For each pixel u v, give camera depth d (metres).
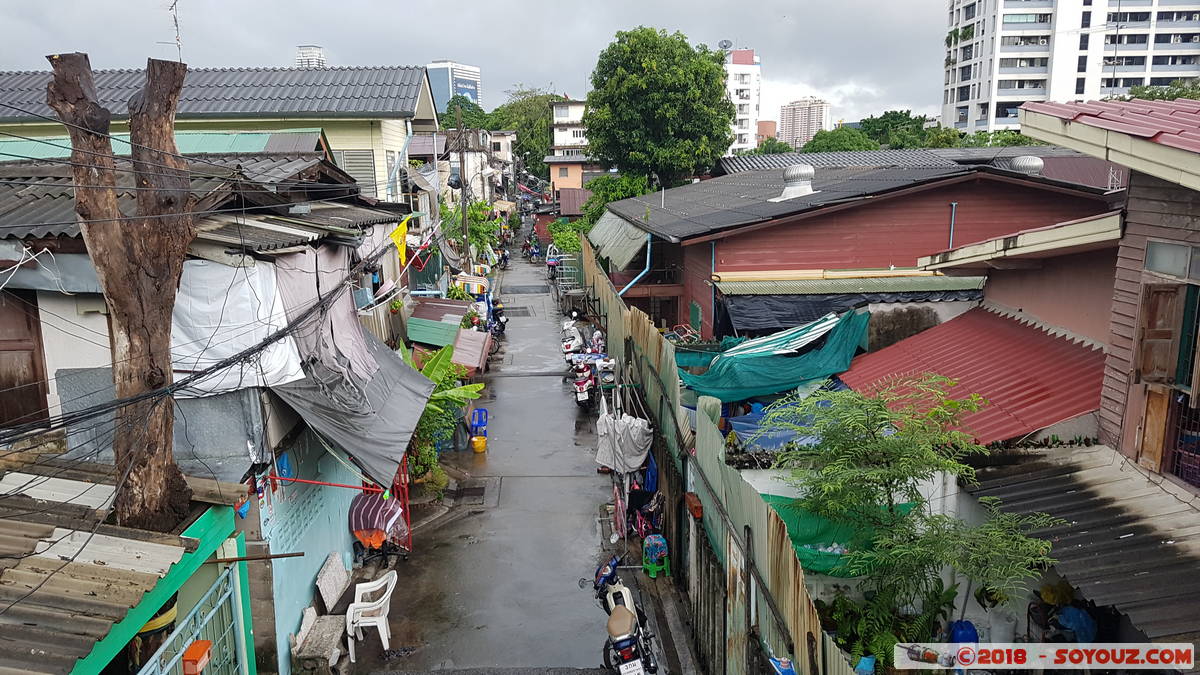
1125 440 8.05
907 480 7.71
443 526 15.15
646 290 22.00
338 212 12.30
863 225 17.58
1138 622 5.86
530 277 49.75
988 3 81.12
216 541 8.02
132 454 7.25
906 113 63.09
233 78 21.81
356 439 9.74
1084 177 26.39
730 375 12.62
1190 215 7.21
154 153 6.90
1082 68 79.56
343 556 12.87
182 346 8.79
